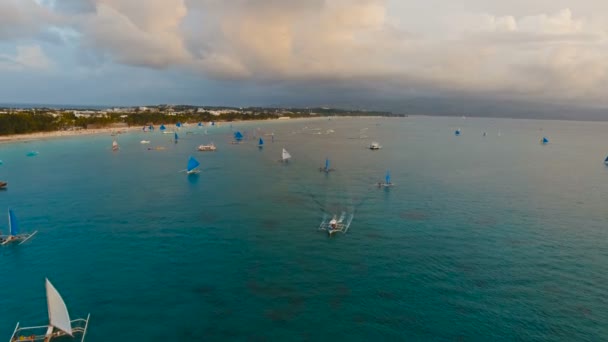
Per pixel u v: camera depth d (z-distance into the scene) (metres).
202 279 59.59
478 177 141.38
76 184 125.19
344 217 89.44
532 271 62.78
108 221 86.38
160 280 59.34
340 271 61.94
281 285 57.72
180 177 136.75
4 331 47.69
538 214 94.06
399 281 58.88
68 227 82.56
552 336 46.72
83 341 45.59
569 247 73.00
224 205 99.31
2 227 83.69
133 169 153.12
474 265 64.50
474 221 87.56
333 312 50.84
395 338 45.97
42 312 51.34
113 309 51.81
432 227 82.94
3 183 119.44
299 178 135.38
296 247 71.50
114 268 63.34
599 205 103.25
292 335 46.47
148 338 46.06
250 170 151.38
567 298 54.84
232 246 71.88
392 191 115.88
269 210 94.81
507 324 48.78
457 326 48.16
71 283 58.62
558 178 142.50
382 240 75.00
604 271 63.19
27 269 63.28
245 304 52.78
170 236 77.06
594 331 47.81
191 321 49.19
